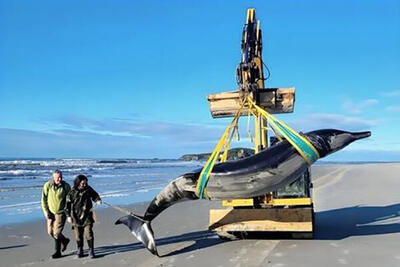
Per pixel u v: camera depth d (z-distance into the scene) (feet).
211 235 31.42
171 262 23.84
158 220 40.40
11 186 84.23
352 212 41.16
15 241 32.07
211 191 24.44
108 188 81.56
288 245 26.66
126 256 25.71
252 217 27.78
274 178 23.72
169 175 130.31
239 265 22.47
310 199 28.40
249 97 27.73
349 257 23.43
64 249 26.99
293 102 29.14
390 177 87.10
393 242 26.96
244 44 28.86
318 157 24.09
